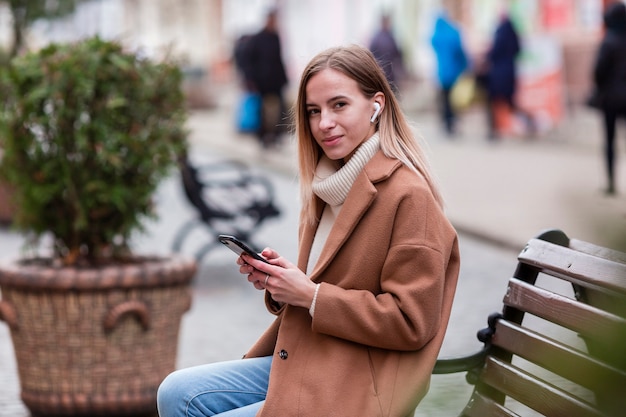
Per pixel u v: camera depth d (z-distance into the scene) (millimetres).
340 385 2992
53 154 5500
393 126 3193
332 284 3096
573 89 20203
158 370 5250
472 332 6875
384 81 3207
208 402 3240
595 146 18266
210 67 39781
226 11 39469
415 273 2953
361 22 30000
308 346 3092
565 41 20547
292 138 3479
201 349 6781
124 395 5152
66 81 5434
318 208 3330
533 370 4656
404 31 27438
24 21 13477
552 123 19516
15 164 5535
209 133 26141
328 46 3270
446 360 3137
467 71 21516
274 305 3316
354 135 3152
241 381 3309
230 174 16969
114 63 5543
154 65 5750
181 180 9734
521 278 3182
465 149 18578
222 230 10234
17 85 5500
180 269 5234
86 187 5477
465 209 11875
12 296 5152
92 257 5656
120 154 5586
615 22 11898
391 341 2953
